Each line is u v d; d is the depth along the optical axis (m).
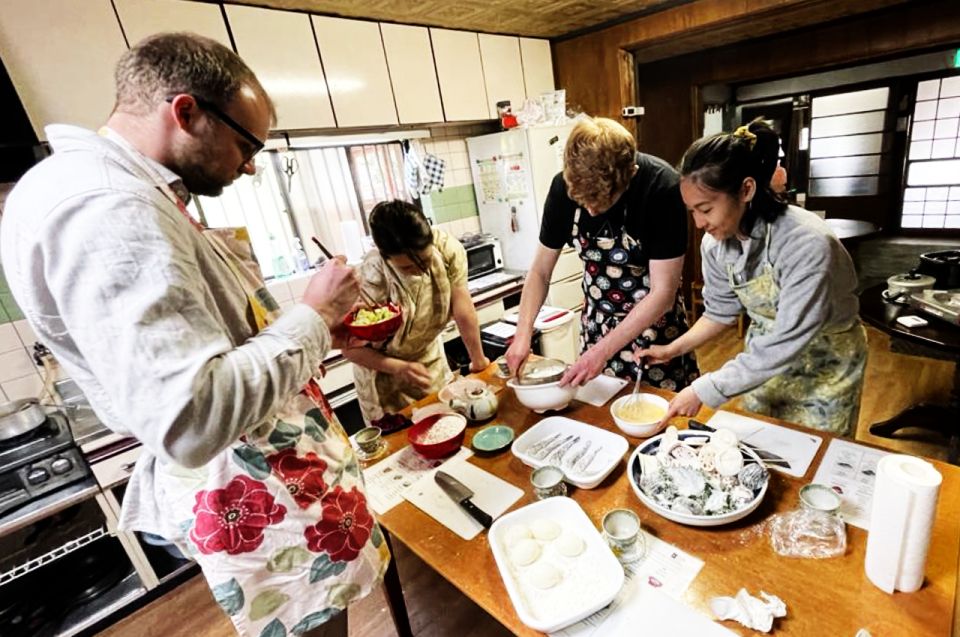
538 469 1.01
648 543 0.84
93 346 0.54
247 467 0.74
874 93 4.21
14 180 1.69
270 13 2.06
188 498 0.74
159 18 1.79
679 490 0.91
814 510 0.79
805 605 0.68
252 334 0.79
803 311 1.04
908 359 2.99
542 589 0.77
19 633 1.72
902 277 2.02
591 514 0.93
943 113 3.96
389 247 1.42
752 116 4.79
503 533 0.88
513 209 3.17
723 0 2.61
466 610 1.58
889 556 0.67
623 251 1.57
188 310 0.58
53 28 1.59
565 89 3.40
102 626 1.78
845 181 4.58
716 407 1.09
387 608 1.66
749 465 0.93
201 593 1.89
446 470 1.15
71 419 1.86
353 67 2.35
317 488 0.81
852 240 3.57
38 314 0.61
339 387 2.32
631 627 0.69
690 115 3.90
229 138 0.71
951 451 1.98
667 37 2.86
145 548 1.87
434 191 3.15
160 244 0.57
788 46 3.37
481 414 1.33
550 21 2.88
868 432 2.32
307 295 0.71
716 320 1.41
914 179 4.23
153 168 0.67
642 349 1.54
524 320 1.62
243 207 2.43
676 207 1.38
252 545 0.75
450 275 1.81
